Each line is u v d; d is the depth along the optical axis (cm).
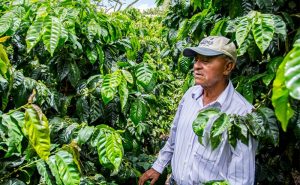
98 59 202
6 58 113
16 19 167
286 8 164
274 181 195
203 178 155
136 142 234
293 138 170
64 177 117
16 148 119
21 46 190
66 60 187
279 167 193
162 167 192
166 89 334
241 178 146
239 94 157
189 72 222
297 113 136
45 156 102
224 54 151
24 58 197
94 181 160
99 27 179
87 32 178
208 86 157
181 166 164
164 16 297
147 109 203
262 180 190
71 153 127
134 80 188
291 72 45
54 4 176
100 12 212
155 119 353
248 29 128
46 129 102
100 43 199
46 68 197
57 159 119
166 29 289
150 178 192
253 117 134
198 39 198
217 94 158
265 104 155
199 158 155
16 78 164
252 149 144
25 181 134
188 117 164
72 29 165
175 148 171
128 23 226
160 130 381
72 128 165
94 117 191
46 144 102
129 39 228
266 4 147
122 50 218
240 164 144
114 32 200
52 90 187
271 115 137
